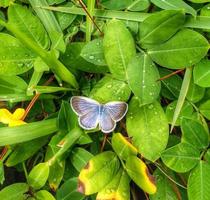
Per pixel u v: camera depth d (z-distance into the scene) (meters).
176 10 0.11
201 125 0.11
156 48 0.12
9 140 0.11
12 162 0.12
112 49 0.11
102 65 0.12
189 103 0.12
